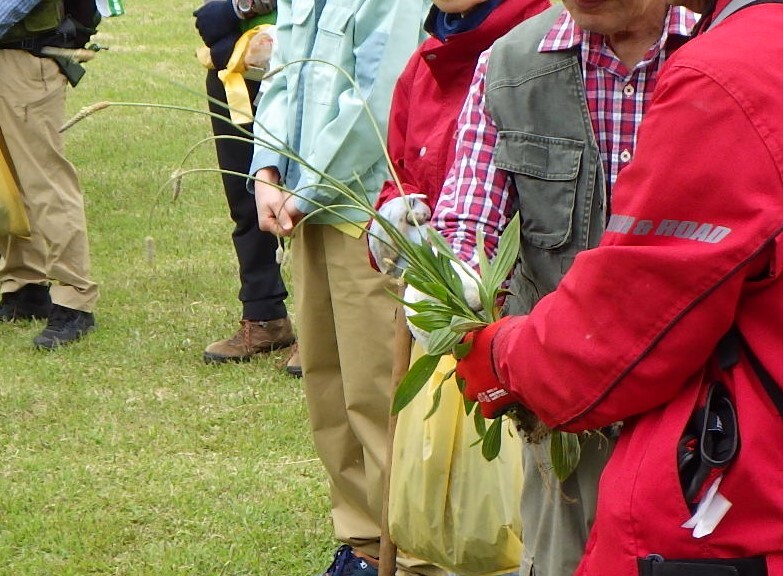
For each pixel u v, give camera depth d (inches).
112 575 181.5
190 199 402.9
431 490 140.4
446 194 115.3
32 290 294.5
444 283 103.5
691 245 83.1
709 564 84.0
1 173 269.6
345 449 174.7
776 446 83.0
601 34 106.8
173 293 310.8
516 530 140.3
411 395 108.3
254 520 196.1
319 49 162.6
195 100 569.0
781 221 80.5
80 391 250.2
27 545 190.5
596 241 108.0
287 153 112.9
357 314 163.5
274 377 256.1
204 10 242.7
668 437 86.0
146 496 204.5
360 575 175.3
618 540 87.1
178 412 239.0
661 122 84.7
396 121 138.9
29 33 264.2
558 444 104.7
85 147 475.8
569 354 88.0
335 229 163.5
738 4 88.0
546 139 109.0
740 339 85.2
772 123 81.3
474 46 126.9
